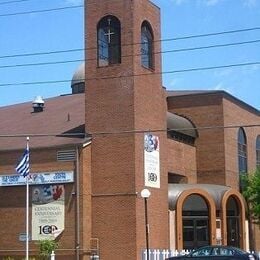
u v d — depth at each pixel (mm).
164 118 45750
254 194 53688
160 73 45562
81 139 43156
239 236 50344
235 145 55750
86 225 41594
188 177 52625
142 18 43969
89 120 43188
